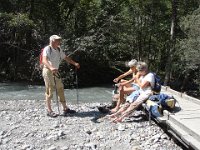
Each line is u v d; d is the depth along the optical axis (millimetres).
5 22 23625
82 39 24094
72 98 17141
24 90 19875
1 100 14914
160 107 9055
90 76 25000
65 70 22703
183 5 26250
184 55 21969
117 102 10969
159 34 27656
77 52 23781
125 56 28672
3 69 25141
